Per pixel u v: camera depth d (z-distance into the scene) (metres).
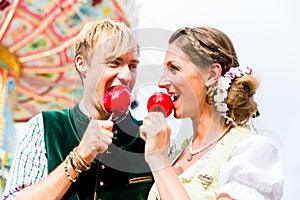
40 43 4.09
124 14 4.11
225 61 2.32
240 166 2.11
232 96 2.28
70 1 4.11
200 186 2.21
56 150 2.54
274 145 2.21
